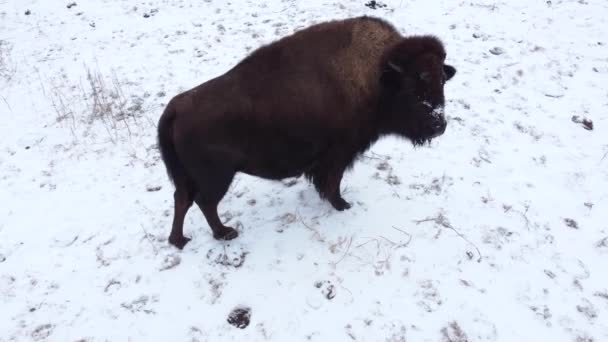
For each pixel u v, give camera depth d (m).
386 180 4.38
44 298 3.50
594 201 4.07
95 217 4.25
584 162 4.51
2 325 3.31
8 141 5.52
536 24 6.98
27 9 9.52
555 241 3.68
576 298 3.23
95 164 4.99
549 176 4.36
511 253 3.56
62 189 4.66
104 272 3.67
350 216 4.01
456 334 3.00
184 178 3.50
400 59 3.12
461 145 4.79
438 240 3.69
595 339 2.97
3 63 7.44
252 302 3.33
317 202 4.23
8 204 4.51
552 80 5.74
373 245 3.70
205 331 3.17
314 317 3.19
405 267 3.48
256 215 4.14
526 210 3.96
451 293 3.27
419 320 3.10
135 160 4.97
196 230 4.01
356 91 3.35
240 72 3.23
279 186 4.49
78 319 3.32
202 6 8.77
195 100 3.15
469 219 3.89
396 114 3.46
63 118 5.82
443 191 4.21
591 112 5.20
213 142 3.15
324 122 3.38
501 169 4.46
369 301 3.26
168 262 3.67
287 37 3.35
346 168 3.94
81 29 8.46
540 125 5.04
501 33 6.79
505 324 3.06
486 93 5.57
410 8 7.66
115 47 7.61
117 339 3.17
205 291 3.45
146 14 8.66
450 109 5.32
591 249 3.61
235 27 7.71
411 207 4.05
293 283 3.45
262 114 3.20
